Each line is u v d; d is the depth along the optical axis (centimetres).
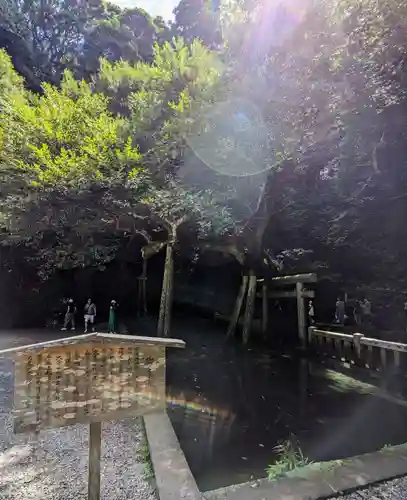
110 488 296
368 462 327
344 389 716
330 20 653
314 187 1048
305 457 438
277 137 849
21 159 918
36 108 974
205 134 898
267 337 1271
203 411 605
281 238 1245
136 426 433
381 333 1062
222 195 969
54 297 1486
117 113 1156
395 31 530
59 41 1912
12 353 208
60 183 912
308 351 1023
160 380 240
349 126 736
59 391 216
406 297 1201
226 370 891
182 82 976
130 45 1902
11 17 1722
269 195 1026
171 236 1105
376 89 609
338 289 1383
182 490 284
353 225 1116
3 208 984
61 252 1232
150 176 972
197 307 1803
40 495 290
